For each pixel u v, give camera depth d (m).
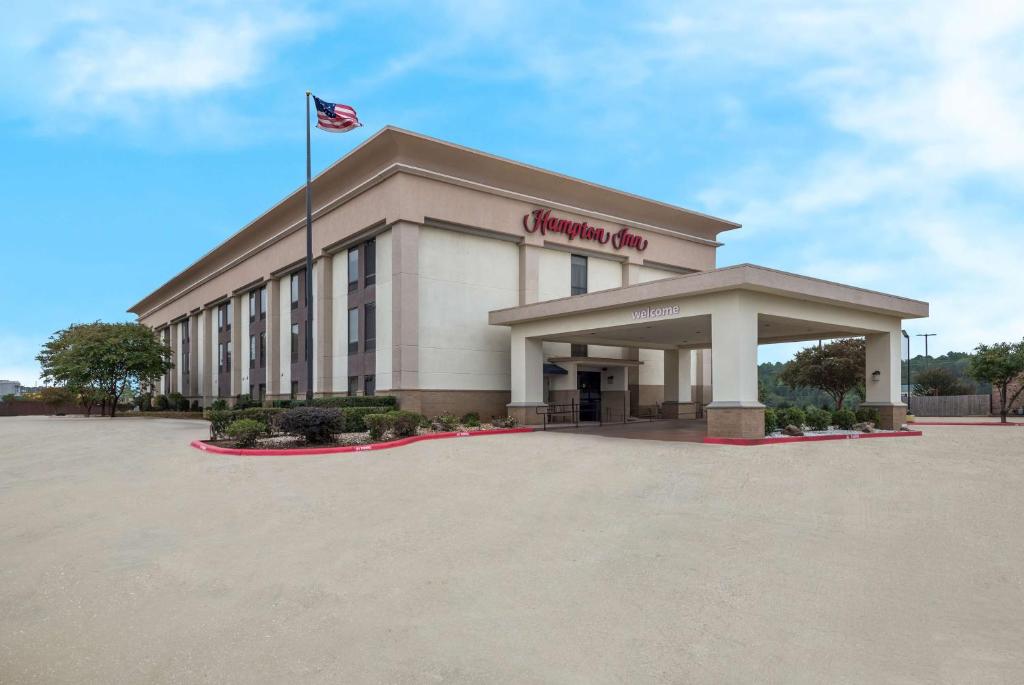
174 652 5.05
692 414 34.69
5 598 6.43
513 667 4.66
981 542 7.85
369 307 29.88
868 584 6.39
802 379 53.12
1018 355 34.97
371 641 5.18
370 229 28.83
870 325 23.83
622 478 12.45
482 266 29.59
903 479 12.15
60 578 7.01
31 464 16.84
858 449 17.09
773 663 4.66
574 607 5.86
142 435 25.84
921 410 54.78
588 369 33.72
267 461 15.80
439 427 23.83
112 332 47.44
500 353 29.84
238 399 43.50
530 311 26.23
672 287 20.20
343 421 19.12
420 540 8.27
